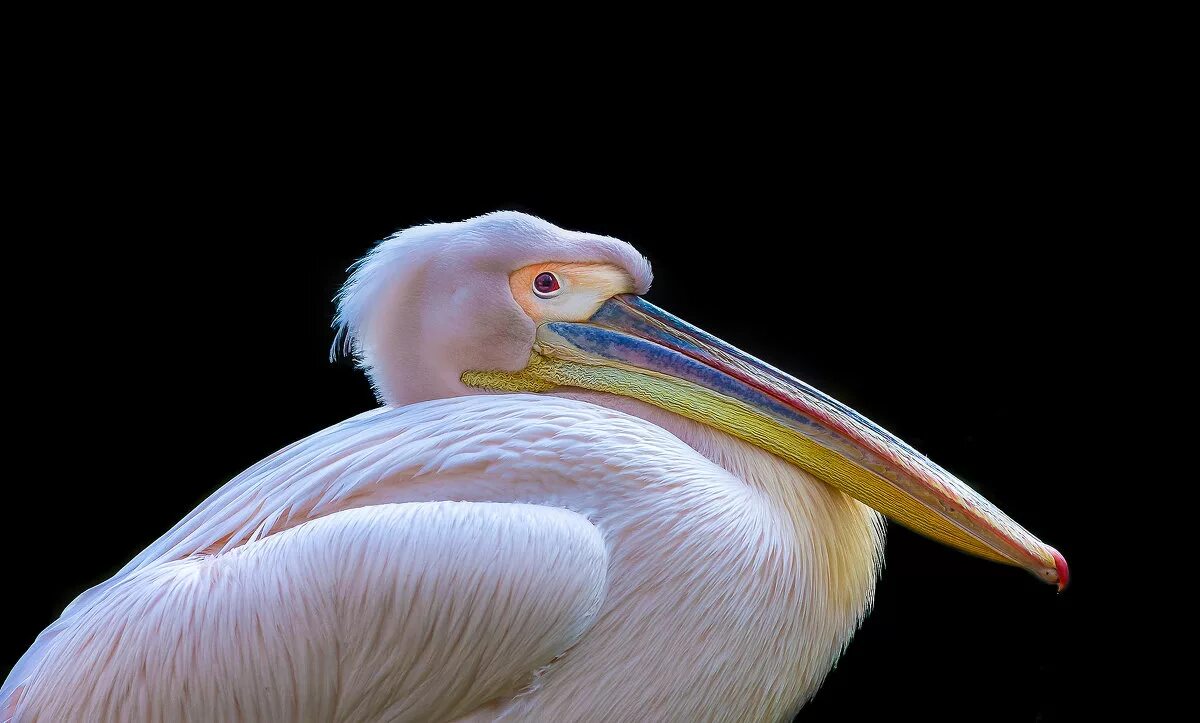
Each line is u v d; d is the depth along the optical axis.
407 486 7.50
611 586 7.31
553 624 6.97
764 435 8.22
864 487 8.16
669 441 7.81
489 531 6.97
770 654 7.60
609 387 8.44
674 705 7.35
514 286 8.48
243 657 6.90
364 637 6.90
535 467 7.43
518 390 8.54
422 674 6.99
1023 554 8.08
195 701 6.91
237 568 7.12
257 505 7.66
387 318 8.45
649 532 7.35
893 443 8.25
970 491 8.25
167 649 6.97
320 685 6.96
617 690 7.30
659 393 8.37
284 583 6.95
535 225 8.56
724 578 7.39
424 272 8.42
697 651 7.36
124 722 6.96
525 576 6.90
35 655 7.59
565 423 7.59
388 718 7.09
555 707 7.29
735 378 8.35
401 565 6.89
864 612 8.34
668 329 8.54
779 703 7.78
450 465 7.43
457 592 6.87
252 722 6.96
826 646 7.96
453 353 8.42
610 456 7.47
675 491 7.46
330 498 7.50
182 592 7.11
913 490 8.12
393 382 8.58
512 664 7.04
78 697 7.07
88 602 7.77
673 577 7.32
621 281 8.59
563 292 8.52
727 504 7.56
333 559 6.93
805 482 8.19
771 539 7.64
